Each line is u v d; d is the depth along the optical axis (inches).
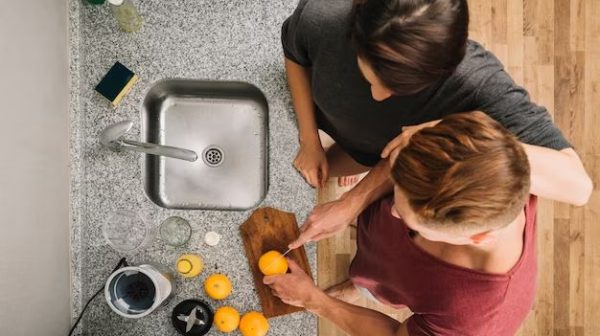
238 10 51.4
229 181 56.7
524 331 88.0
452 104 40.3
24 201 39.6
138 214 50.3
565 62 88.7
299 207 51.6
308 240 49.3
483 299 39.4
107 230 49.9
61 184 47.4
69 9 49.4
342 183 78.1
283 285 48.8
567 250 88.0
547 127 39.9
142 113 52.2
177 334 50.1
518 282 38.9
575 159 39.4
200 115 56.6
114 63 50.9
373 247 50.7
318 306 49.1
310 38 42.5
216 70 51.8
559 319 87.7
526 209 38.4
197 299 50.1
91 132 50.9
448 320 41.9
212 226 50.9
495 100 38.6
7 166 37.0
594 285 87.8
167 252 50.4
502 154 27.6
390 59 30.6
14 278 37.5
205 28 51.4
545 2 88.3
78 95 50.0
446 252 40.0
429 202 28.7
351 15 33.2
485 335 41.4
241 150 56.9
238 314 48.6
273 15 51.4
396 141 37.2
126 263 49.9
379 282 53.9
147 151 48.8
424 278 42.6
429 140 28.9
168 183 56.4
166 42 51.3
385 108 43.9
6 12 37.1
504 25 88.2
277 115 51.8
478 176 27.4
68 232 48.9
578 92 88.9
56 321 45.6
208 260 50.6
